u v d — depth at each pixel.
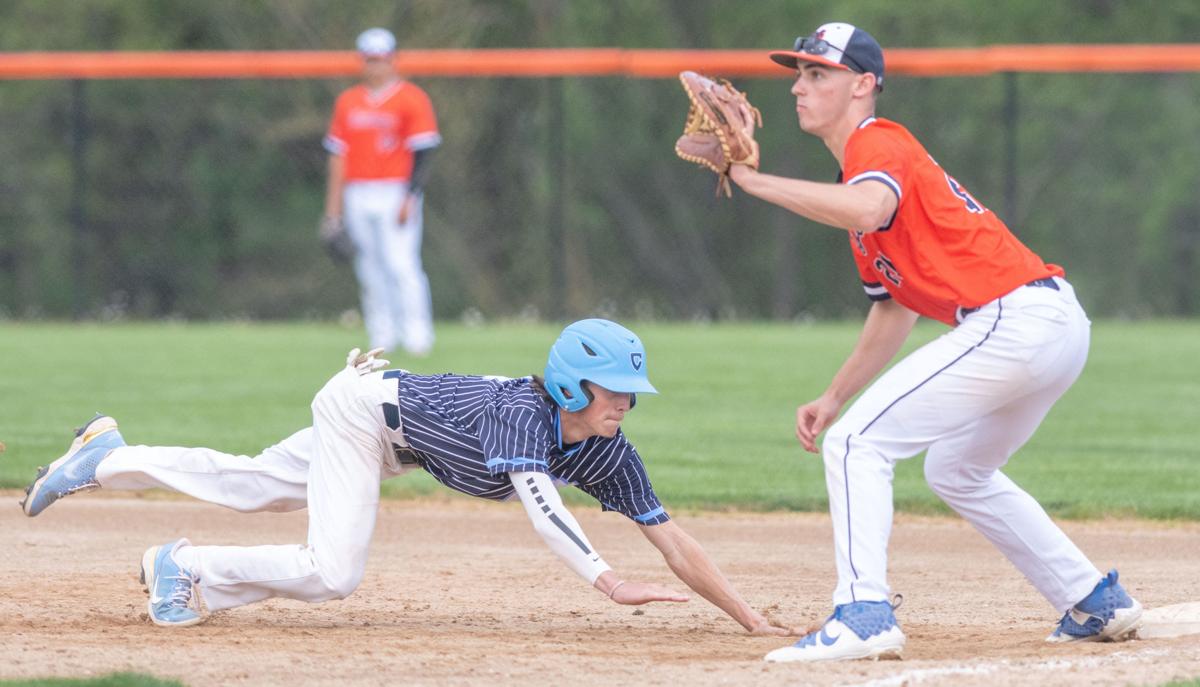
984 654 15.73
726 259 79.50
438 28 89.56
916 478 29.55
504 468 15.52
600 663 14.92
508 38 94.44
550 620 18.22
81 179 62.06
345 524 16.31
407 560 22.61
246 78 80.69
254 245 80.81
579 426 16.05
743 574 21.62
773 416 36.47
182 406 36.41
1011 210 56.78
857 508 15.15
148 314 79.62
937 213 15.23
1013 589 20.59
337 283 80.44
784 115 79.00
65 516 25.86
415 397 16.33
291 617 18.02
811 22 90.31
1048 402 15.86
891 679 13.93
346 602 19.23
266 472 17.23
